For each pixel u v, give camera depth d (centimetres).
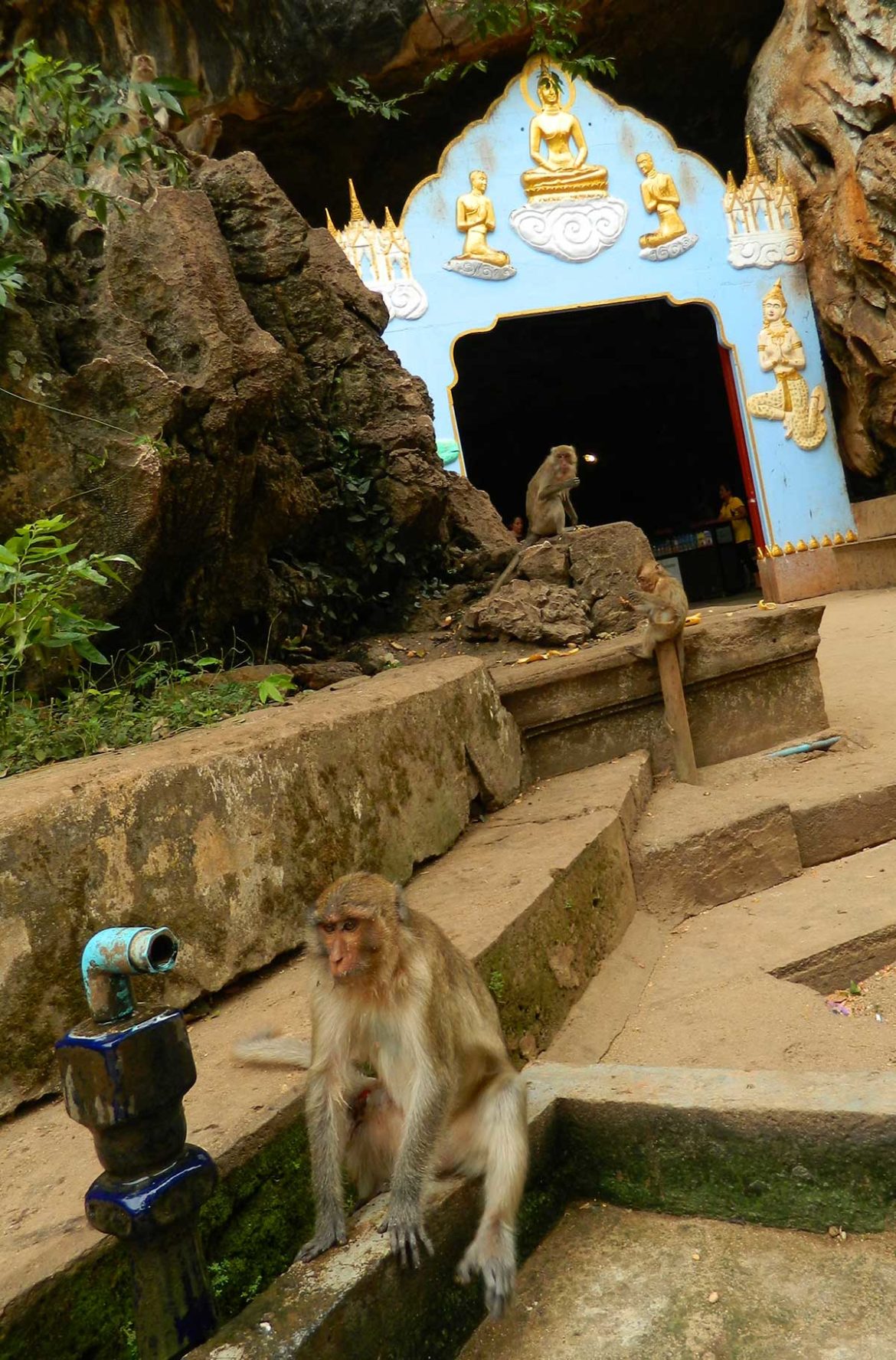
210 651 708
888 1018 436
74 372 602
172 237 635
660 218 1566
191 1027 362
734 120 1895
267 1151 271
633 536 791
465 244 1522
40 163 625
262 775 411
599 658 645
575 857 473
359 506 817
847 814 589
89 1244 230
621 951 492
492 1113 271
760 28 1703
